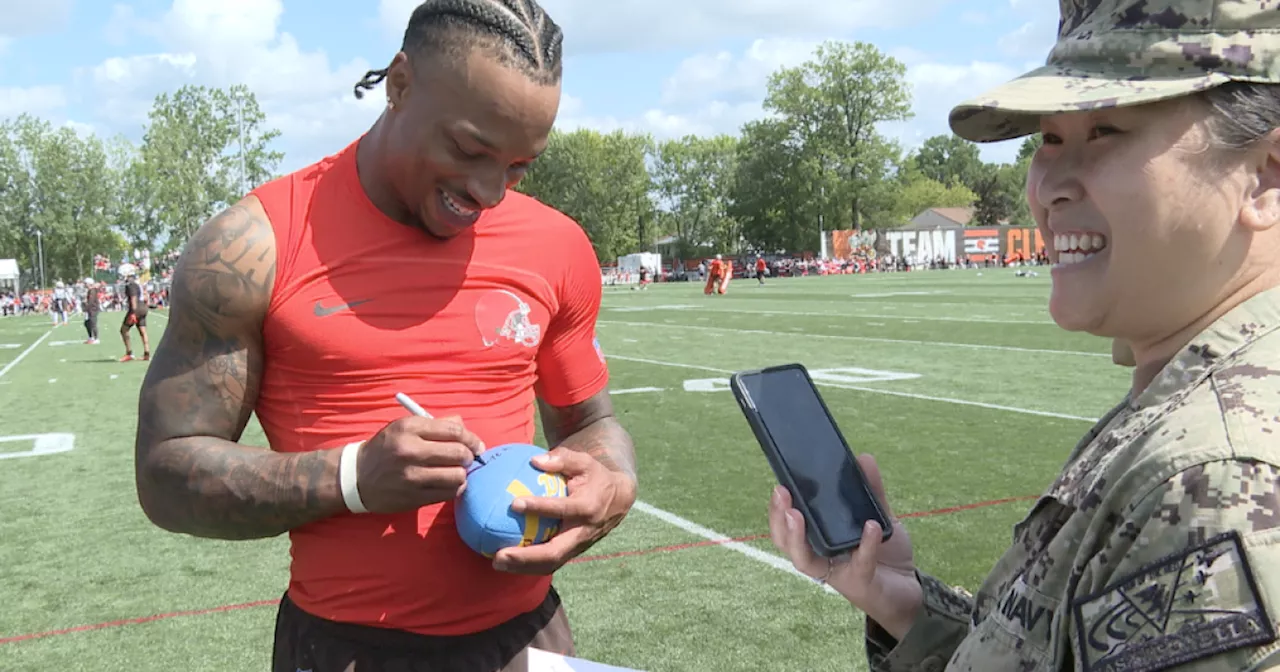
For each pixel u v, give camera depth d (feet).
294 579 6.08
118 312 147.95
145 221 252.42
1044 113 3.39
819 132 238.27
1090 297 3.58
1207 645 2.74
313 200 5.77
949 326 55.57
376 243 5.75
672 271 248.52
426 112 5.30
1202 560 2.81
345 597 5.75
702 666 11.54
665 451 23.30
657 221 320.91
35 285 253.03
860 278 168.86
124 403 36.22
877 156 233.76
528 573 5.66
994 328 53.16
